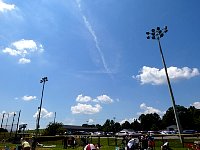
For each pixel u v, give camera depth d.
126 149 15.94
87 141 21.38
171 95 34.09
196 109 112.19
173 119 118.00
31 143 21.78
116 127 132.00
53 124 54.38
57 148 27.77
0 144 37.94
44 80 49.34
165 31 37.50
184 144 25.36
